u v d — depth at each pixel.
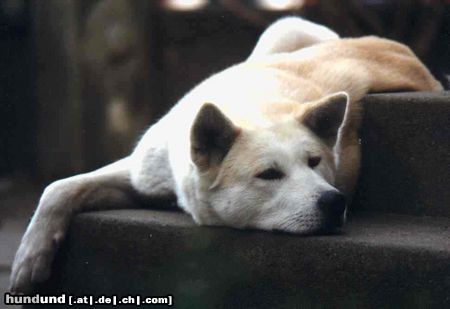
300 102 9.25
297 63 10.15
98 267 9.20
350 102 9.63
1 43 20.59
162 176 9.41
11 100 20.64
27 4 20.39
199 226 8.70
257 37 20.53
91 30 19.64
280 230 8.30
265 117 8.63
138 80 19.83
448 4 17.52
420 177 9.34
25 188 19.39
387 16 18.42
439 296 7.77
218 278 8.61
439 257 7.74
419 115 9.30
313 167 8.47
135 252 9.00
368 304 8.01
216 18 20.72
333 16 17.81
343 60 10.34
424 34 17.30
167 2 20.80
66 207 9.34
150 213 9.37
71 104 19.70
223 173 8.41
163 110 20.84
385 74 10.38
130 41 19.69
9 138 20.66
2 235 15.45
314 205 8.14
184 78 20.91
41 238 9.23
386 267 7.92
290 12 19.53
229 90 9.34
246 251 8.43
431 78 11.02
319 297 8.18
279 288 8.34
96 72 19.66
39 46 19.86
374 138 9.58
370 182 9.62
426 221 9.05
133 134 19.81
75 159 19.75
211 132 8.37
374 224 8.88
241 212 8.38
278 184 8.27
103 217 9.18
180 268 8.78
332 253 8.08
